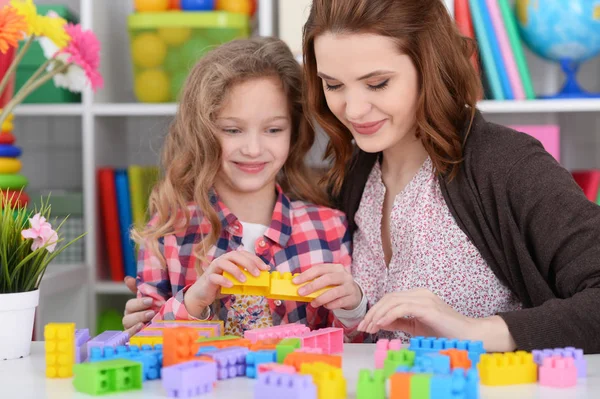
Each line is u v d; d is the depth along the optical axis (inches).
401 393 27.4
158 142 81.7
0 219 40.2
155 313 52.4
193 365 29.6
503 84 77.8
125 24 92.0
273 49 56.1
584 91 85.6
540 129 78.5
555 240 43.2
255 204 57.1
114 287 80.3
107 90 85.8
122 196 81.7
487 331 39.0
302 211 57.3
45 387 31.0
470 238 48.9
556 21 77.1
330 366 29.3
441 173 49.5
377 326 39.3
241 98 52.7
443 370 29.3
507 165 46.3
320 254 55.8
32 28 55.2
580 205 43.1
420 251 50.2
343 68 44.6
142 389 30.2
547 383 30.6
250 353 32.6
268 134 54.2
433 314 39.0
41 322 72.9
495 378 30.7
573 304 39.9
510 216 45.6
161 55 81.0
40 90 81.7
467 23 76.3
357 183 55.6
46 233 39.8
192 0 80.4
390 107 45.4
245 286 43.9
